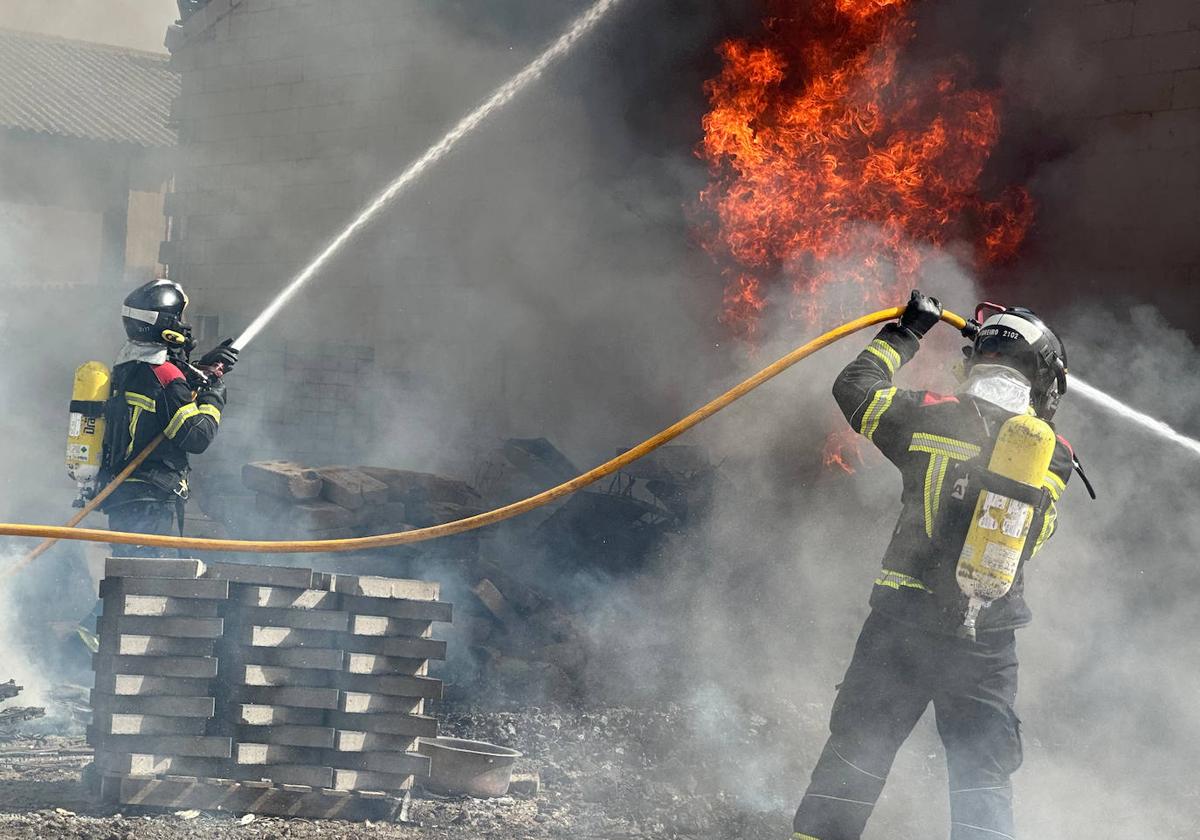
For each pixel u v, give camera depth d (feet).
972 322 16.71
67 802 19.51
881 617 15.07
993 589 14.29
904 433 15.30
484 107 55.88
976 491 14.60
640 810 20.81
